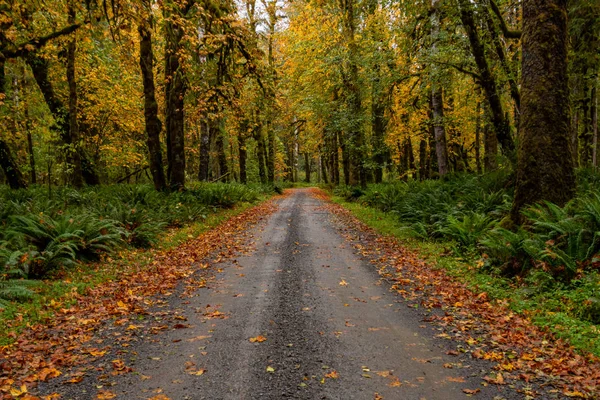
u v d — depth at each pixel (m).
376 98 19.05
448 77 15.33
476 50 13.63
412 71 16.59
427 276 7.95
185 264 9.34
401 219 14.66
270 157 42.44
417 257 9.60
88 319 5.77
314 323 5.57
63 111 18.14
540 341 4.80
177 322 5.69
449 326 5.42
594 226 6.85
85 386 3.92
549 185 8.23
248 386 3.89
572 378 3.93
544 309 5.74
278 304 6.41
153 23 11.89
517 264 7.33
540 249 6.90
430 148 24.61
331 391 3.79
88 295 6.93
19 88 18.42
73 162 17.45
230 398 3.69
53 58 18.36
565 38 8.31
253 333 5.24
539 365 4.21
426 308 6.17
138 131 25.39
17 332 5.22
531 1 8.36
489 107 15.42
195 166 39.34
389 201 18.02
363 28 21.30
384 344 4.86
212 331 5.32
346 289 7.21
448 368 4.23
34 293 6.69
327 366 4.30
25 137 20.20
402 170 31.31
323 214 19.02
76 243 9.02
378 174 33.50
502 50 14.24
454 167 29.36
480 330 5.24
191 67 16.52
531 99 8.38
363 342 4.92
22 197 13.83
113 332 5.33
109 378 4.08
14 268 7.25
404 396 3.69
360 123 23.30
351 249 10.83
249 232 13.98
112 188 17.25
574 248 6.69
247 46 16.41
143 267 8.92
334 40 21.69
